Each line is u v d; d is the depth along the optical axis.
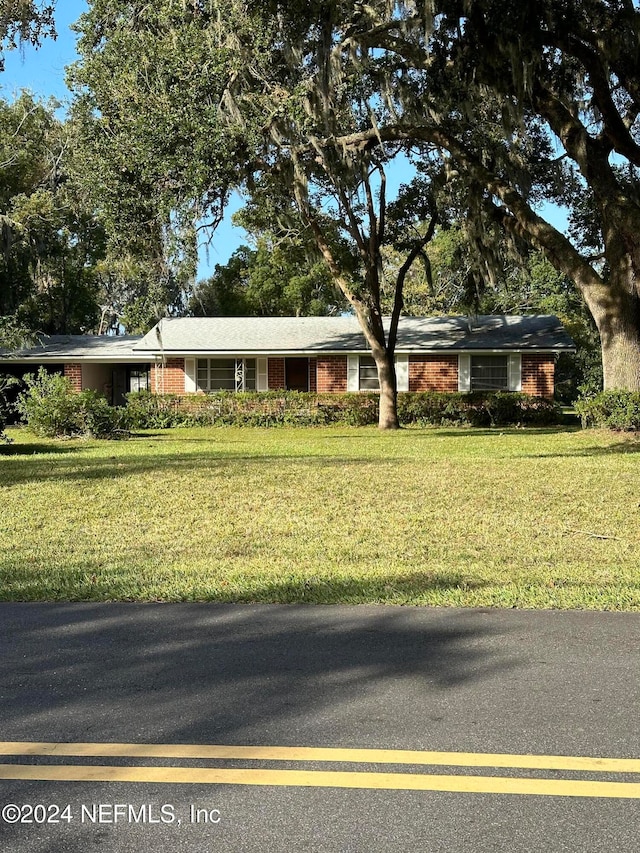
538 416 30.17
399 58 21.16
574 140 19.69
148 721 4.09
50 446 21.28
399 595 6.60
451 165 22.80
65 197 34.47
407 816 3.17
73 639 5.54
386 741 3.83
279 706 4.27
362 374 32.38
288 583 7.09
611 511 10.63
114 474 14.05
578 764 3.59
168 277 20.16
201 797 3.33
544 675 4.71
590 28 17.94
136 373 37.25
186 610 6.30
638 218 19.69
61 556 8.59
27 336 30.11
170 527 10.14
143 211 18.77
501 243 24.67
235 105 17.80
